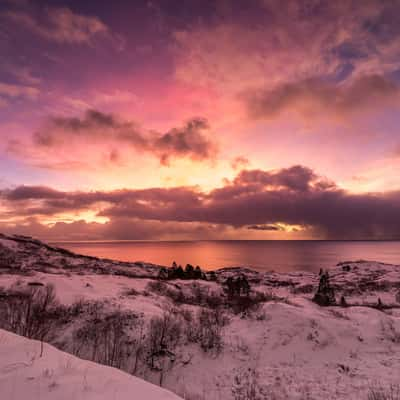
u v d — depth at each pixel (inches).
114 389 134.0
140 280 994.7
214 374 351.9
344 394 299.9
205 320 497.4
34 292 459.5
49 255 2007.9
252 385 327.0
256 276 2277.3
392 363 387.5
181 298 791.1
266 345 431.2
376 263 2790.4
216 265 5064.0
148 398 127.7
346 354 425.7
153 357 355.6
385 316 586.2
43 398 121.7
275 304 573.3
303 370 369.7
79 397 124.0
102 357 337.4
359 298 1288.1
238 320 533.6
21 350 174.4
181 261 5994.1
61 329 384.5
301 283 1808.6
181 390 312.2
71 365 159.2
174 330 416.8
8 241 2162.9
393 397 287.0
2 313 370.0
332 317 558.9
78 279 747.4
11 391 126.0
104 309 452.8
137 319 429.1
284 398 296.7
